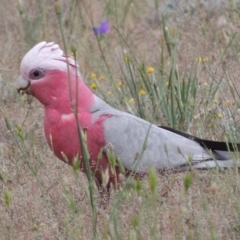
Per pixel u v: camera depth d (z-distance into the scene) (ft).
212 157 35.45
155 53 51.21
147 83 43.98
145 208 31.53
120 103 45.29
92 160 35.42
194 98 43.14
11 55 54.34
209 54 50.96
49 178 35.99
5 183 36.42
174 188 34.14
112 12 59.47
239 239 31.14
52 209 33.83
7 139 43.91
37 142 42.22
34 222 33.27
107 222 30.89
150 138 36.09
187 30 55.77
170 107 42.55
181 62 48.47
